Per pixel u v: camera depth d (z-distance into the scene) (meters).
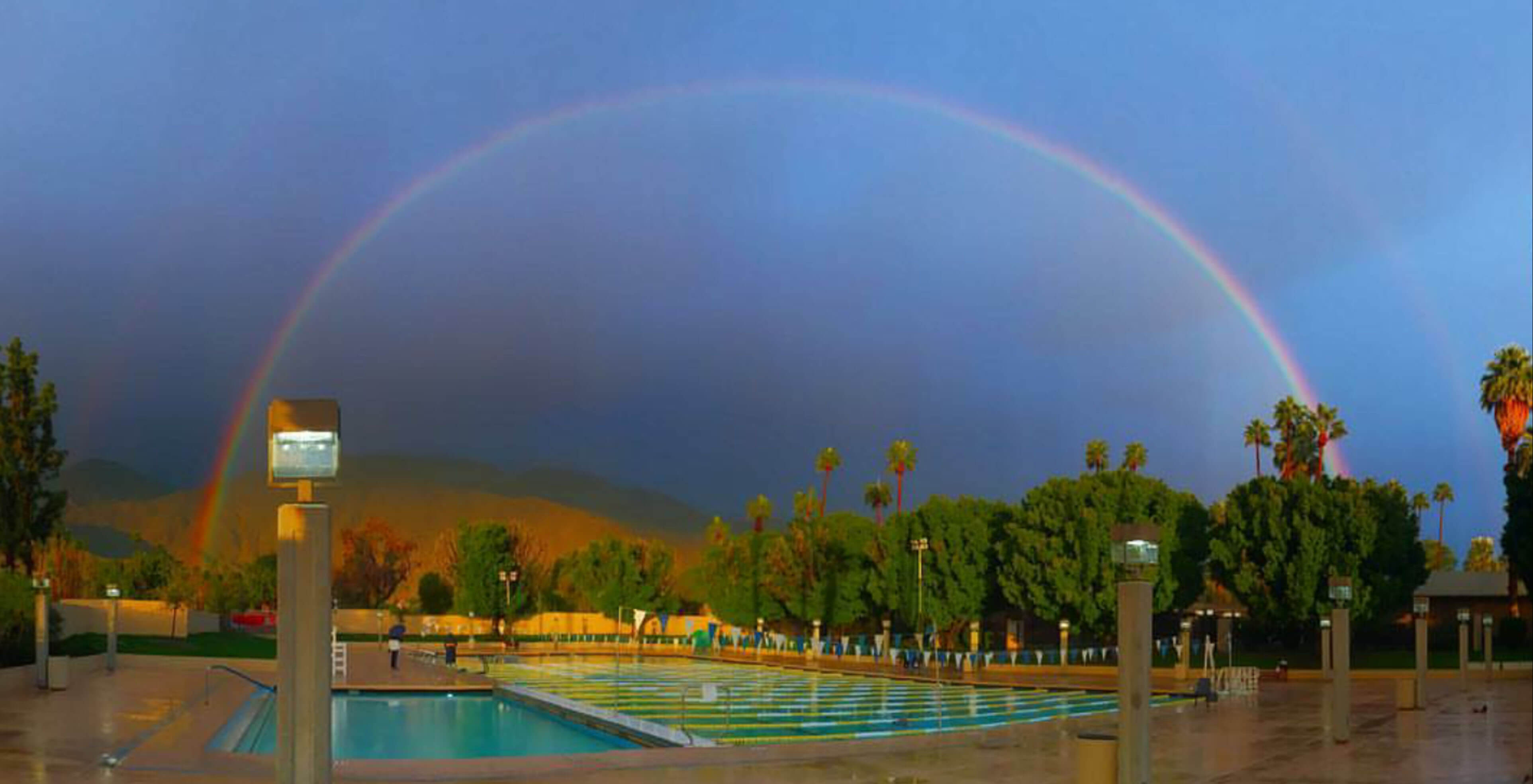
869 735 29.75
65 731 23.59
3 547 50.16
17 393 51.38
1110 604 69.00
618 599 102.31
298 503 10.36
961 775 18.98
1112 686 48.94
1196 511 72.19
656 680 53.66
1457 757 22.89
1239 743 25.41
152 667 46.47
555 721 34.50
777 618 91.38
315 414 10.34
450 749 28.47
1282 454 101.56
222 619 86.62
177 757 19.97
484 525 103.00
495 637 97.38
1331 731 28.09
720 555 93.25
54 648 44.25
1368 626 72.69
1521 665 60.53
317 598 10.27
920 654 64.75
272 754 23.31
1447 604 81.00
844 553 87.88
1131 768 12.94
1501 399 85.00
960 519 78.75
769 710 37.50
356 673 48.50
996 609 79.25
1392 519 67.50
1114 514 70.31
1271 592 67.94
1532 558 72.19
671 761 20.20
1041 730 26.00
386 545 125.75
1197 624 79.31
